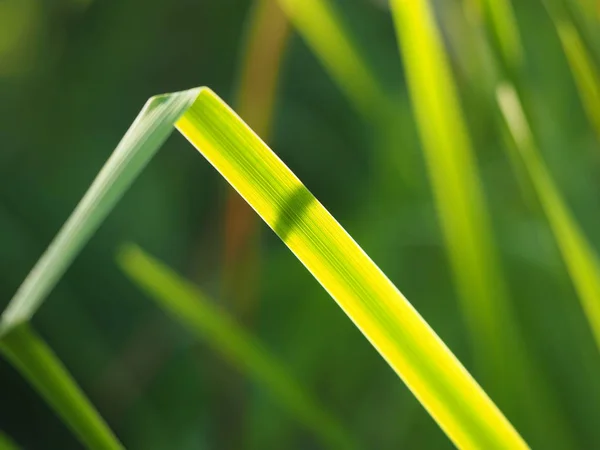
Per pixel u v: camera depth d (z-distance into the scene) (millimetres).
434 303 586
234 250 512
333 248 222
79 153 789
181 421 610
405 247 607
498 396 369
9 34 884
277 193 218
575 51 324
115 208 751
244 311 513
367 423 550
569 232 311
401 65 745
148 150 203
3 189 757
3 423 656
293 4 458
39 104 822
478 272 343
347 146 724
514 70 319
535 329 497
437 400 235
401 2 298
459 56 456
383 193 594
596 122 330
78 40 862
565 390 480
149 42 836
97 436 248
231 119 217
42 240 741
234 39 823
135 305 696
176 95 209
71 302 681
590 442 458
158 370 643
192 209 743
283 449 544
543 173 316
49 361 245
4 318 218
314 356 569
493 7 316
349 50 488
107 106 813
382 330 229
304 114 747
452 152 325
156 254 714
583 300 315
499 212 542
